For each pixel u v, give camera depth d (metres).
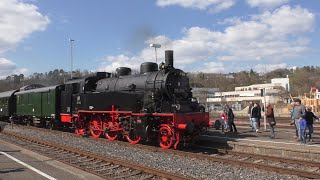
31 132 25.28
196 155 13.91
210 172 11.05
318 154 13.04
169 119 16.34
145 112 17.17
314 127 24.59
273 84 130.25
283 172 10.91
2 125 24.66
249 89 135.62
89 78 23.06
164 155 14.59
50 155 14.36
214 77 156.12
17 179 9.99
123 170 11.45
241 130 22.00
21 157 13.66
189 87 18.83
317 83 124.50
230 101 94.19
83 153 14.52
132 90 18.95
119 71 21.44
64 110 25.03
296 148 13.77
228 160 12.61
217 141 17.02
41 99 28.69
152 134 17.17
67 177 10.19
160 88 17.30
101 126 20.69
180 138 16.16
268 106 17.50
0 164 12.14
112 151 15.76
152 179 10.34
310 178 10.30
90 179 9.96
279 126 24.45
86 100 21.89
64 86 26.20
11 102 36.22
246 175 10.58
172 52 18.50
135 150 16.02
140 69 19.61
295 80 139.12
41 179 9.97
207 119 17.33
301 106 15.55
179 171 11.29
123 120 18.69
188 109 17.22
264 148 14.86
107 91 20.98
